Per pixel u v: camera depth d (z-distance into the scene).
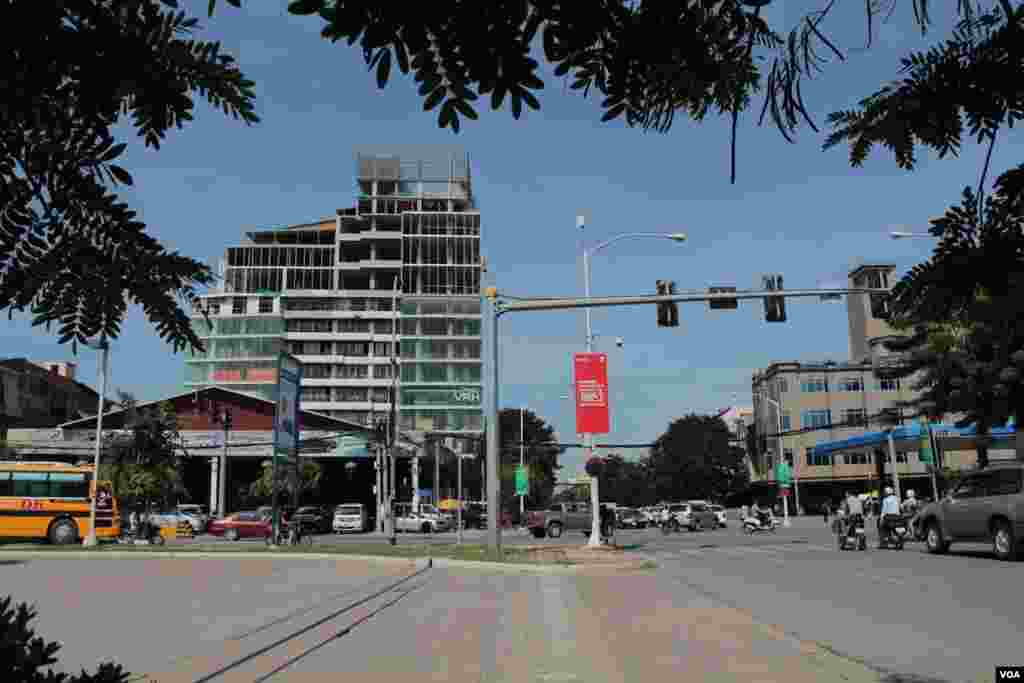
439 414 108.19
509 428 106.69
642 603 13.40
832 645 9.17
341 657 8.62
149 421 36.41
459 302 111.75
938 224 2.08
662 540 38.16
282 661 8.30
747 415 126.38
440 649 9.10
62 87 1.67
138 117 1.74
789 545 30.41
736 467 102.50
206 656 8.39
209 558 24.03
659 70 1.67
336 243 119.12
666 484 104.75
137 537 35.47
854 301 82.44
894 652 8.66
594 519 29.31
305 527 49.72
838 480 82.19
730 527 60.16
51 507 30.59
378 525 57.34
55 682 2.30
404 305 111.19
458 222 119.38
